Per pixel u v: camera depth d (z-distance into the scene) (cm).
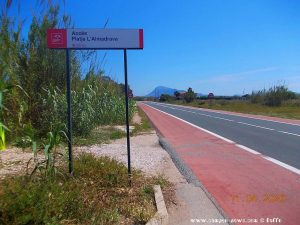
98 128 1658
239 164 962
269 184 749
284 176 820
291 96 5647
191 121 2708
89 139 1273
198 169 898
